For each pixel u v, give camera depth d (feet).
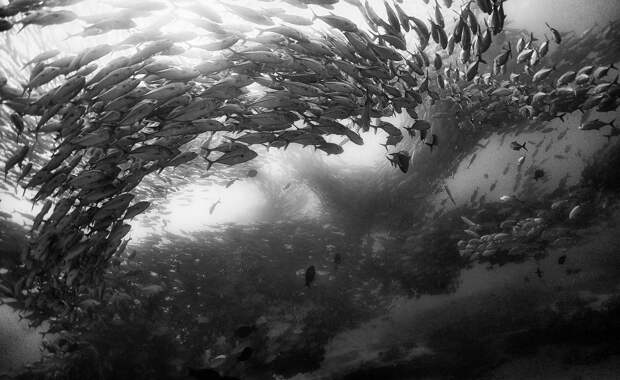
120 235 19.35
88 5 23.65
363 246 44.52
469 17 17.58
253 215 51.90
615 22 44.01
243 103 18.79
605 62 42.80
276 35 16.57
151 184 43.80
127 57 14.66
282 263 43.50
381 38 17.52
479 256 37.78
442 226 41.60
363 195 48.78
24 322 33.17
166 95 14.57
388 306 38.01
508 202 37.55
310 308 38.96
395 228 44.98
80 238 19.54
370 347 33.17
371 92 19.26
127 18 13.92
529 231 33.96
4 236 32.50
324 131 20.07
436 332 31.65
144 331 34.45
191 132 16.11
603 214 34.04
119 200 17.95
